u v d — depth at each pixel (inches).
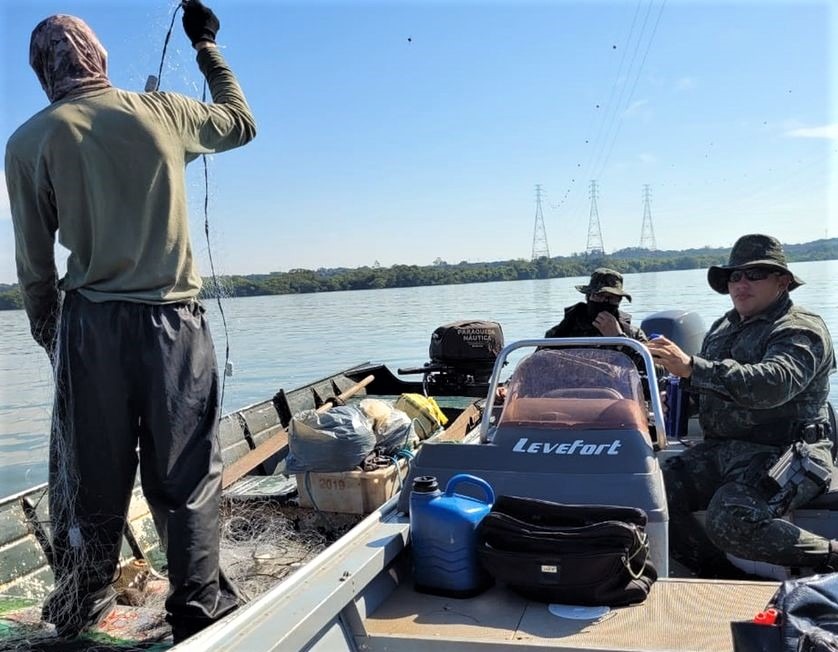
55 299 95.7
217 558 92.7
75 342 88.6
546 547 89.7
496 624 86.9
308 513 143.5
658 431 118.0
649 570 93.6
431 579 96.1
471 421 197.2
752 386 120.0
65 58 88.6
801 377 123.6
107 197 86.4
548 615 88.7
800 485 123.7
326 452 140.3
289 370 603.5
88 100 87.3
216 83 102.8
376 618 89.9
